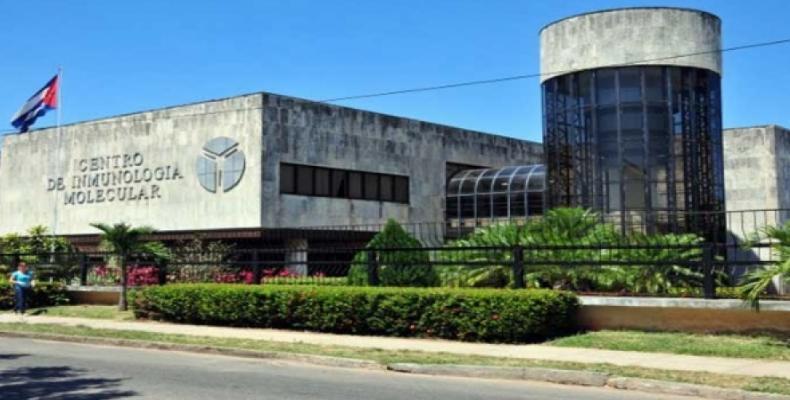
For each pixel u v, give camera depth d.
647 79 25.17
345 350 14.77
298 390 10.85
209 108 34.53
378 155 37.69
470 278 18.58
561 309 15.79
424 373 12.73
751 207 34.66
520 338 15.55
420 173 39.78
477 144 43.44
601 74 25.67
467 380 12.05
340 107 36.19
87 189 38.72
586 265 16.55
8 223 42.19
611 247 15.77
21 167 42.00
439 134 41.16
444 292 16.48
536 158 48.00
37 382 11.61
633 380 11.12
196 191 34.62
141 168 36.69
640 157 25.05
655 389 10.91
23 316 23.30
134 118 37.16
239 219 33.12
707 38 25.80
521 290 15.92
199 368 13.29
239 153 33.38
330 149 35.50
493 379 12.16
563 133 26.42
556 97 26.78
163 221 35.59
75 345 17.45
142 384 11.38
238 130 33.53
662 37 25.16
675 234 21.55
